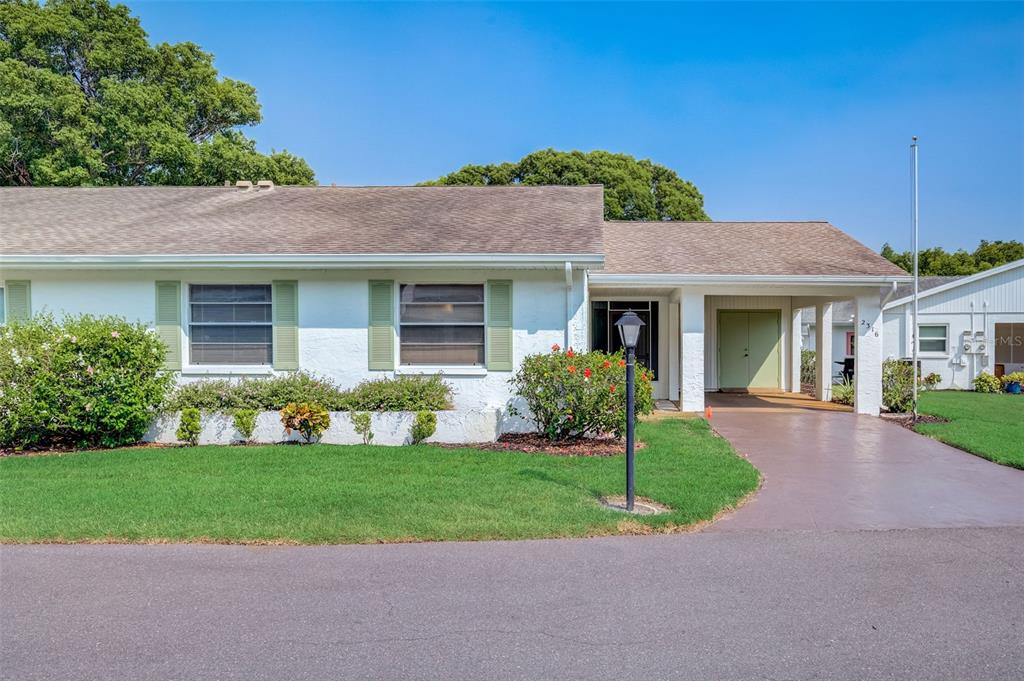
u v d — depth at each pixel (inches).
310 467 326.0
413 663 144.4
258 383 425.1
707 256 588.4
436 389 425.7
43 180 830.5
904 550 219.6
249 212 529.7
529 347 447.8
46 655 148.4
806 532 239.1
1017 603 176.2
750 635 157.4
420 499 267.1
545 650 150.2
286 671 141.1
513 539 228.7
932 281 942.4
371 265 424.2
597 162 1318.9
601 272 535.5
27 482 295.1
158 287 445.7
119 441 388.8
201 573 197.8
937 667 142.5
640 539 229.9
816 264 563.8
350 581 191.3
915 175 539.8
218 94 1024.2
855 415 547.2
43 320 414.0
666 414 541.3
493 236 462.9
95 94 949.8
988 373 829.8
